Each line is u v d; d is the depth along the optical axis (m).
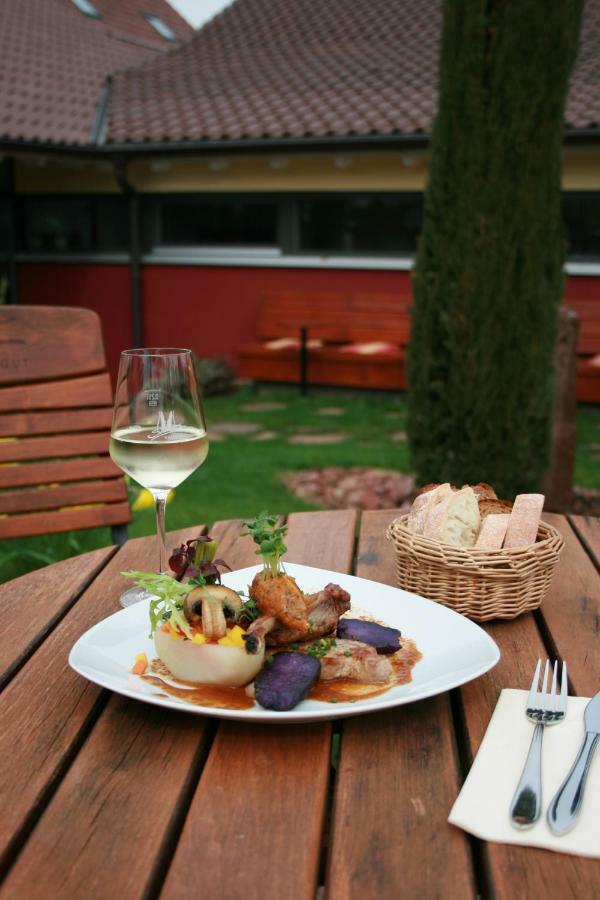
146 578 1.17
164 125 10.06
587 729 1.07
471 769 1.01
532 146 4.03
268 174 10.15
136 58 14.73
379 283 10.01
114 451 1.45
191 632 1.15
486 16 3.95
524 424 4.27
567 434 5.16
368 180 9.70
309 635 1.22
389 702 1.08
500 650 1.36
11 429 2.40
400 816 0.95
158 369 1.45
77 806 0.97
